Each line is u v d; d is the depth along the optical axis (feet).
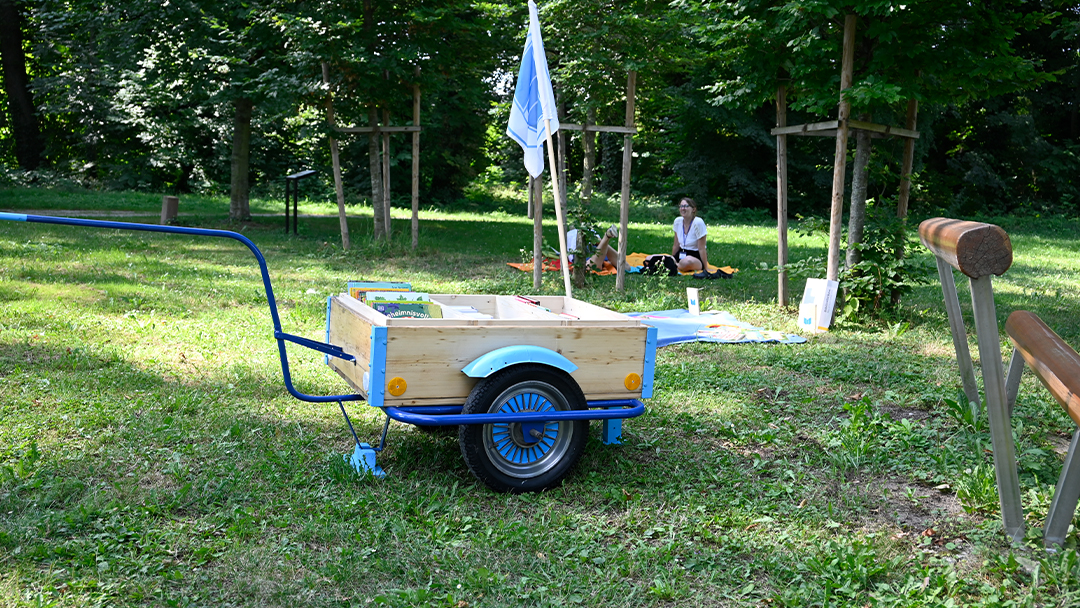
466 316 14.51
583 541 11.15
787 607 9.68
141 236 48.55
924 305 32.12
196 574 9.89
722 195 115.34
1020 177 116.78
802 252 55.01
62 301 25.75
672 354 23.08
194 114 98.07
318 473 13.09
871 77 25.91
